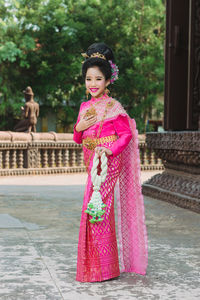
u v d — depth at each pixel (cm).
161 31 3141
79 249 284
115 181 289
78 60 2956
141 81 2977
